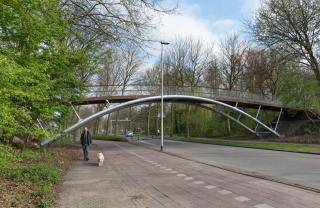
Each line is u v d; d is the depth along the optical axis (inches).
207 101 1964.8
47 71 613.3
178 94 1877.5
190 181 499.5
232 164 757.9
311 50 1763.0
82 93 792.9
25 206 331.9
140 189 443.5
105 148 1493.6
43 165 557.0
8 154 370.9
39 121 610.5
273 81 2497.5
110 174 601.9
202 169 650.2
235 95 2078.0
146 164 776.3
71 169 679.7
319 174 572.4
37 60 524.7
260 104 2127.2
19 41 464.1
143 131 3944.4
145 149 1387.8
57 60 628.7
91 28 655.1
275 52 1822.1
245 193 395.5
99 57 759.1
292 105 1983.3
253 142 1811.0
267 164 755.4
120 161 864.3
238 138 2333.9
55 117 720.3
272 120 2308.1
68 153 1014.4
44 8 474.0
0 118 342.3
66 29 613.0
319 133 1883.6
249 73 2625.5
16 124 401.4
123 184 487.2
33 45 478.6
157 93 1797.5
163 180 517.7
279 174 574.2
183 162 807.7
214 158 927.7
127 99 1711.4
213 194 395.9
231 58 2731.3
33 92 458.9
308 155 1038.4
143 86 1765.5
